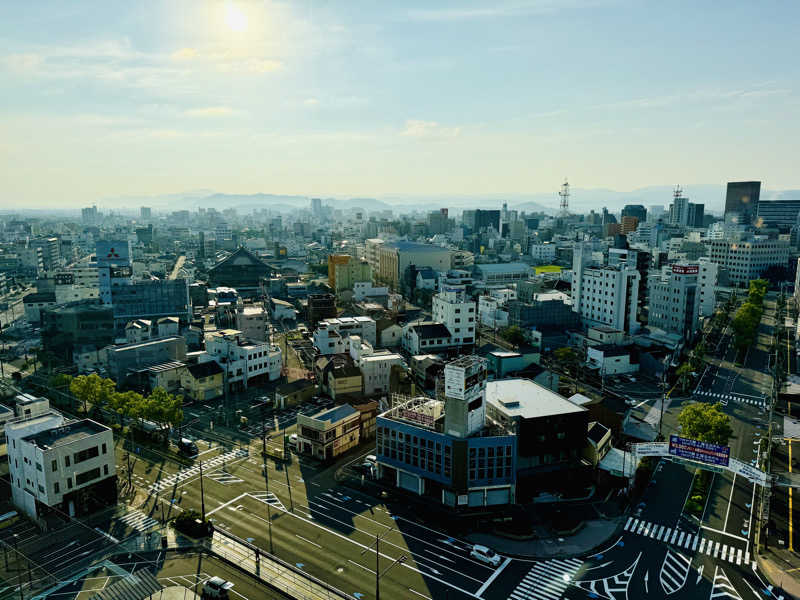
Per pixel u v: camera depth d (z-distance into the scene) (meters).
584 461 107.19
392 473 106.94
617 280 192.25
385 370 152.38
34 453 90.94
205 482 105.31
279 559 81.44
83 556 82.38
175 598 72.94
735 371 174.25
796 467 110.69
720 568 80.44
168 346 167.75
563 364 179.50
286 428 131.38
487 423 103.75
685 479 107.75
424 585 76.31
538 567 80.75
